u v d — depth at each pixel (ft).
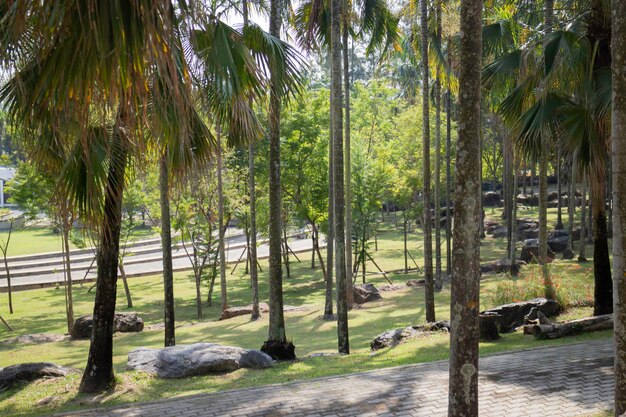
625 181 15.71
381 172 97.04
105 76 13.00
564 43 35.99
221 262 77.15
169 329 45.65
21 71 15.40
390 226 163.73
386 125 147.43
